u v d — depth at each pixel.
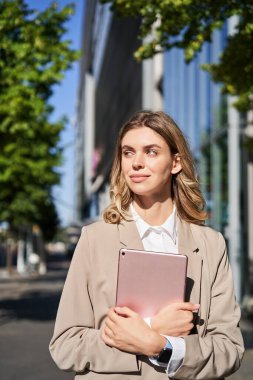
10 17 8.65
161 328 1.98
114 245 2.16
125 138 2.21
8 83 9.52
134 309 2.03
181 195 2.30
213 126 16.45
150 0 5.82
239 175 12.67
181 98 22.80
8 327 11.89
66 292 2.15
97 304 2.12
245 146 10.02
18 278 33.62
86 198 86.19
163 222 2.25
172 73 25.25
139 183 2.17
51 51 9.23
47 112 13.18
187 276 2.16
